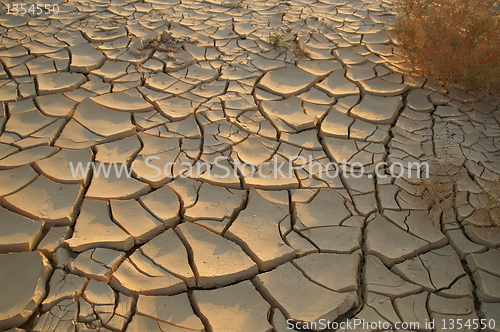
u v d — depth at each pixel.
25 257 2.21
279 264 2.34
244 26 4.96
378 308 2.10
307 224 2.55
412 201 2.70
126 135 3.22
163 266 2.26
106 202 2.61
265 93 3.83
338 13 5.38
